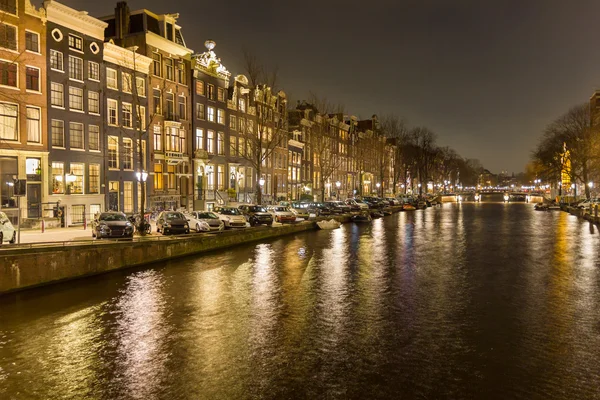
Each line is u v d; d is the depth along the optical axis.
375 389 8.17
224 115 48.25
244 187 51.75
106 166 33.81
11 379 8.70
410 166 100.50
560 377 8.65
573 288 16.05
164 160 39.66
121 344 10.48
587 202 58.91
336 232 35.88
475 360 9.48
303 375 8.73
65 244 17.86
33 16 28.64
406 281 17.14
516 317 12.55
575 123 68.31
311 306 13.63
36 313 13.13
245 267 20.08
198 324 11.92
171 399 7.83
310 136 70.06
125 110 35.75
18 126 27.81
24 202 28.16
